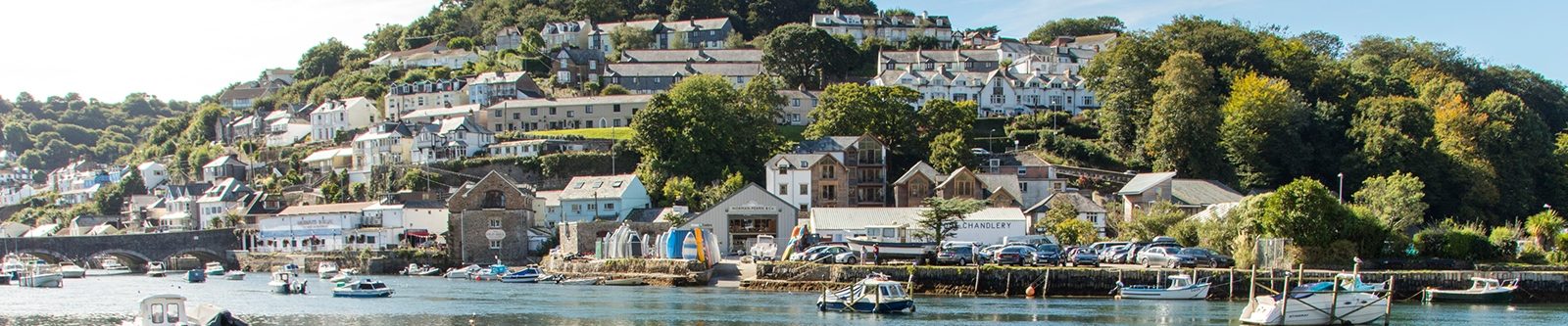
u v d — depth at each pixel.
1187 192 177.62
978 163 199.50
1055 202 164.88
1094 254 121.00
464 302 118.19
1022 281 115.00
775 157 190.00
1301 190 122.81
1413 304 109.06
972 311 103.56
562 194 190.25
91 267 194.25
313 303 118.62
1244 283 111.69
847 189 189.00
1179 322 97.12
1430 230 134.75
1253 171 197.62
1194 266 116.81
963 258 120.75
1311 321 92.69
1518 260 127.12
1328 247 121.50
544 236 174.00
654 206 193.12
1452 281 112.56
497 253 169.12
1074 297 113.44
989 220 150.50
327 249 187.75
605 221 161.75
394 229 189.38
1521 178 199.75
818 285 120.62
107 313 114.31
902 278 117.31
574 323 101.50
